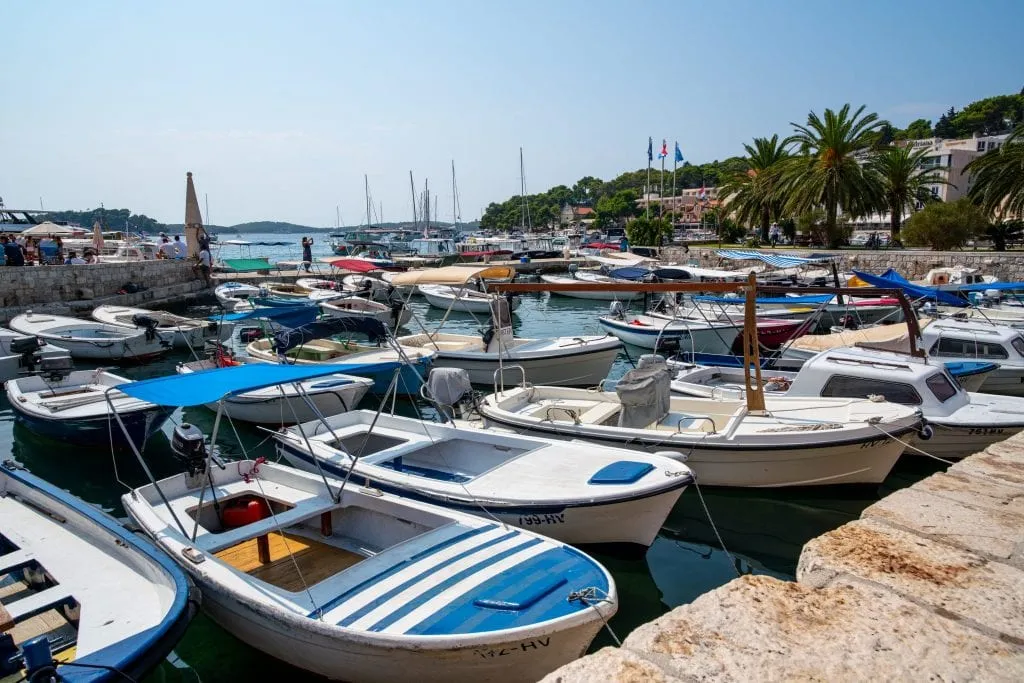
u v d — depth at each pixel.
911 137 118.62
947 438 10.77
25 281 25.42
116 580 6.34
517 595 5.64
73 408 12.31
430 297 32.53
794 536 9.19
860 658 2.58
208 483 8.10
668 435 9.79
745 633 2.76
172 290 33.25
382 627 5.32
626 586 7.97
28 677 4.54
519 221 135.75
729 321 19.94
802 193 40.16
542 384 16.61
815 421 10.02
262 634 6.04
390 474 8.52
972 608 2.91
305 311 16.84
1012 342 14.98
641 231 55.75
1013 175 33.72
